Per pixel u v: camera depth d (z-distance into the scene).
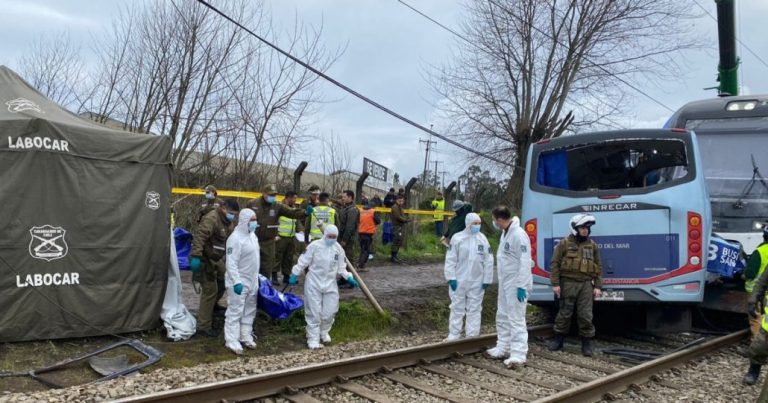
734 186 9.93
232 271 7.99
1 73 8.39
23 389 6.24
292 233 11.59
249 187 17.09
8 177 7.37
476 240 8.84
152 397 5.13
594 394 6.36
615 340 9.70
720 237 9.77
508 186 25.80
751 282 8.36
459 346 8.13
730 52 15.53
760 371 7.52
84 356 7.20
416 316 10.78
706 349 8.66
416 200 23.00
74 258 7.77
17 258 7.39
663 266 8.66
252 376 5.91
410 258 18.20
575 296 8.49
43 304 7.54
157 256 8.47
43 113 8.10
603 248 8.98
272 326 9.22
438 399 6.27
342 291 11.98
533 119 25.09
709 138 10.46
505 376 7.28
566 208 9.25
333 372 6.60
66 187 7.77
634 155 9.18
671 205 8.66
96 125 8.72
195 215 14.67
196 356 7.76
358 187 16.83
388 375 6.92
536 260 9.45
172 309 8.59
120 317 8.09
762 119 10.18
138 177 8.37
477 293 8.83
